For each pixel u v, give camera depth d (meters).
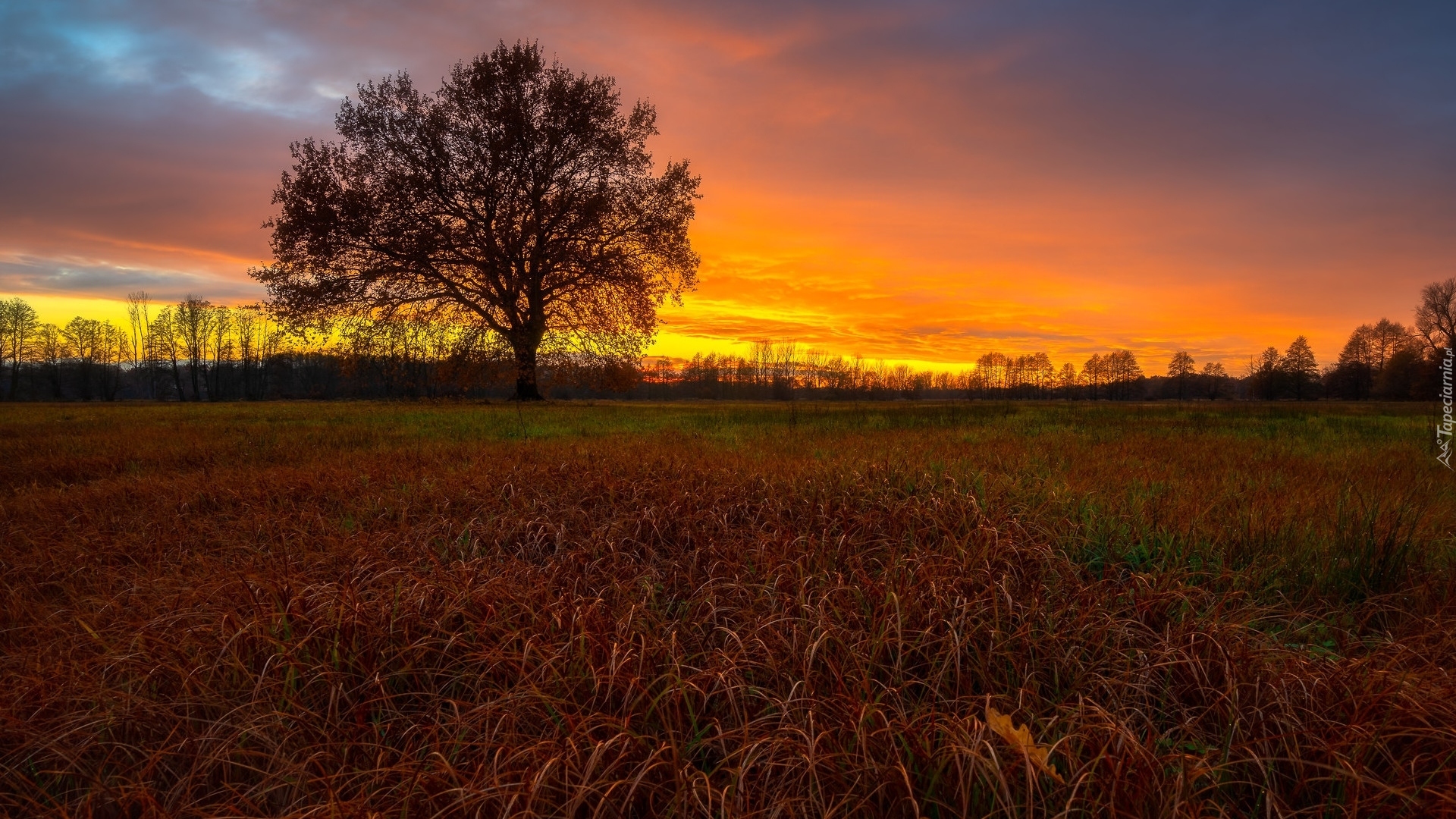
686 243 33.69
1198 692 2.80
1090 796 2.18
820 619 3.21
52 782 2.46
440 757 2.26
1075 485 6.04
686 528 5.09
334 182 29.53
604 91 32.38
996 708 2.71
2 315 69.25
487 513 5.75
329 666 2.96
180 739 2.65
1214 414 19.00
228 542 5.16
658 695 2.68
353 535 5.04
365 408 24.05
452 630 3.43
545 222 31.75
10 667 3.26
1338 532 4.45
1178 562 4.14
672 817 2.15
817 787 2.21
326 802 2.27
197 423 16.22
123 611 3.78
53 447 10.91
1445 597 3.55
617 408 24.70
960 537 4.62
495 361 30.59
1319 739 2.34
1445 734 2.28
